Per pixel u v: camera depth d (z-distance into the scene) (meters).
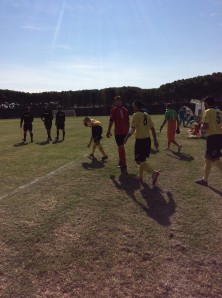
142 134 8.91
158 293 4.24
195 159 12.88
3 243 5.48
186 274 4.67
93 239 5.65
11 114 71.00
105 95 74.31
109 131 10.78
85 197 7.88
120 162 10.88
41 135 23.08
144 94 72.06
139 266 4.85
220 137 8.59
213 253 5.23
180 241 5.62
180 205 7.36
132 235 5.82
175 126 14.96
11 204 7.36
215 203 7.50
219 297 4.19
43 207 7.16
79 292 4.25
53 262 4.92
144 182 9.27
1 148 16.41
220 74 67.19
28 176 10.05
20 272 4.66
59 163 12.05
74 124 35.44
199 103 32.75
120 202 7.54
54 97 76.94
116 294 4.21
